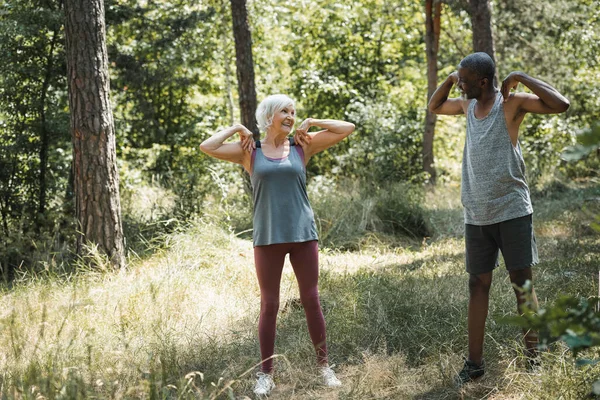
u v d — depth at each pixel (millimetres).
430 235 10305
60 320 5262
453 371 4219
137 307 5629
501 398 3900
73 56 7230
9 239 8258
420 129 17062
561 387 3656
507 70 16688
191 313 5566
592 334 1908
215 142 4270
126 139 16641
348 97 21141
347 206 10375
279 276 4273
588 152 1688
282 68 20453
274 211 4188
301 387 4242
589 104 18812
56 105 9680
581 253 7438
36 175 9383
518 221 4047
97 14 7273
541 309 1974
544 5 15484
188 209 9023
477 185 4094
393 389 4109
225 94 19375
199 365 4523
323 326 4316
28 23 9055
